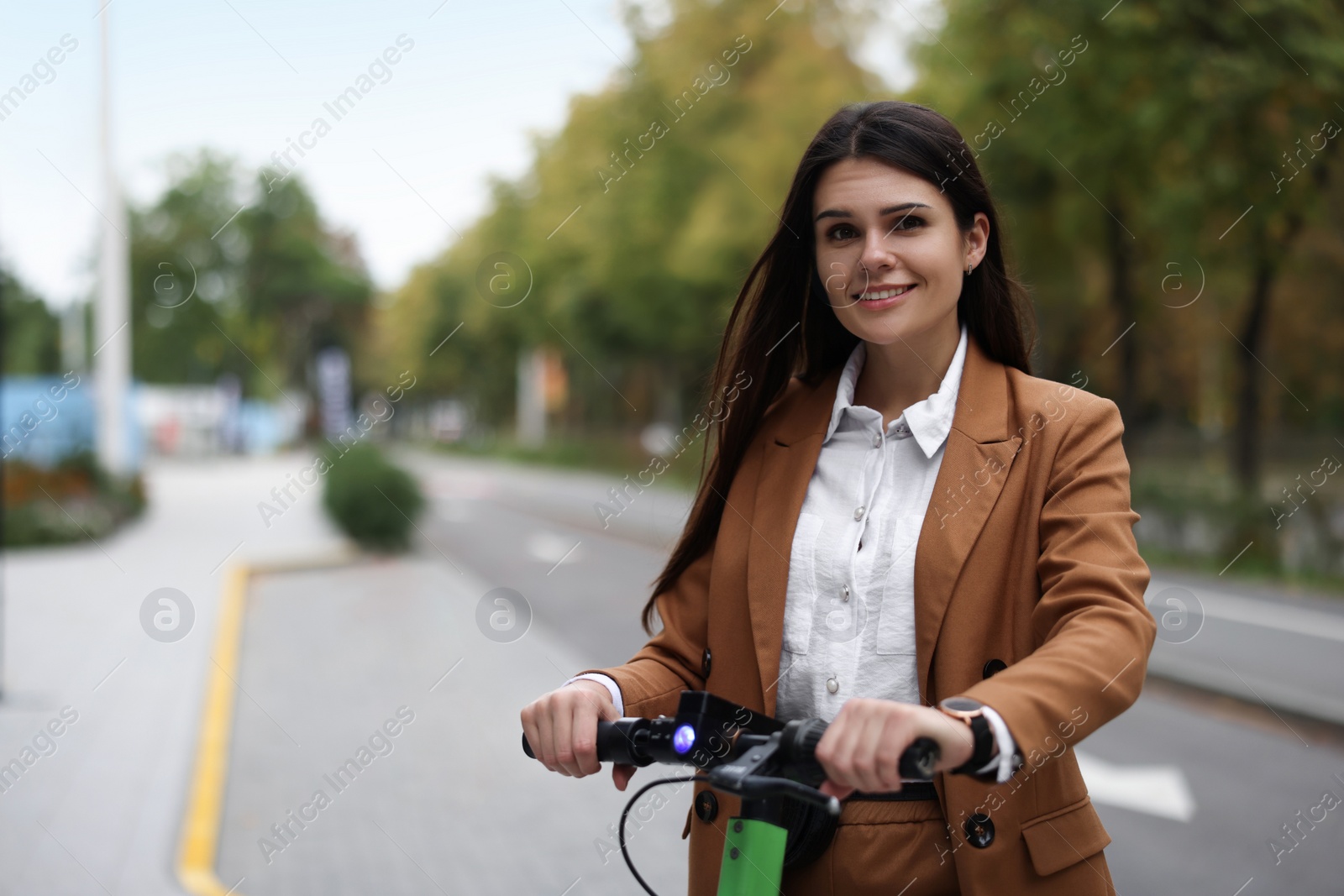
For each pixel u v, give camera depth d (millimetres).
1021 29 14109
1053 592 1523
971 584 1623
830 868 1647
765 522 1813
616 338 41000
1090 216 17203
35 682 9273
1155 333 22719
